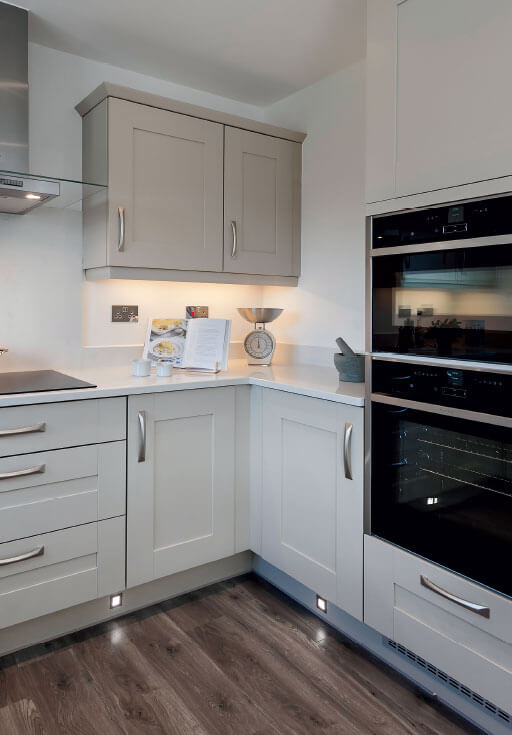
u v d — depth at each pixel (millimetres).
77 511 1975
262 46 2352
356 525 1901
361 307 2562
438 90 1580
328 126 2680
